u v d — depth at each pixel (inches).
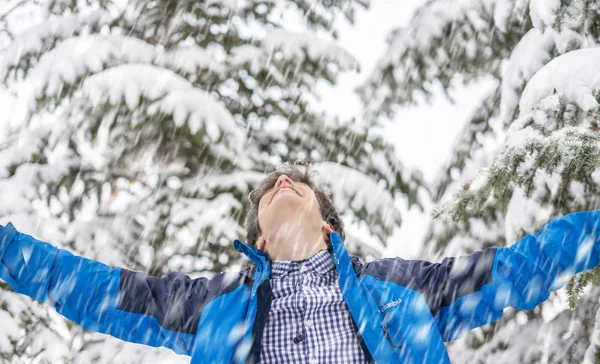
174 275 106.6
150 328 102.6
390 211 247.0
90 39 246.5
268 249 108.6
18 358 224.7
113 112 223.0
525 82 183.0
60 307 100.7
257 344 95.1
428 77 252.4
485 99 246.5
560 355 160.2
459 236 186.7
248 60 272.4
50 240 230.4
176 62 258.5
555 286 96.2
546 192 141.3
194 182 243.6
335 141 271.1
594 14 147.8
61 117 237.0
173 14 281.6
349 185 246.5
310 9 298.0
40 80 236.7
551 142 110.9
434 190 246.8
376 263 103.3
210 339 97.9
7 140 277.7
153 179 263.1
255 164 265.0
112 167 253.1
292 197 107.1
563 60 132.6
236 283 103.6
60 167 248.4
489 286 97.2
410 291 98.3
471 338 187.8
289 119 280.5
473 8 241.3
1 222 231.5
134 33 282.4
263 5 291.6
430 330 94.9
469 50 242.4
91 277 101.7
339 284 99.0
